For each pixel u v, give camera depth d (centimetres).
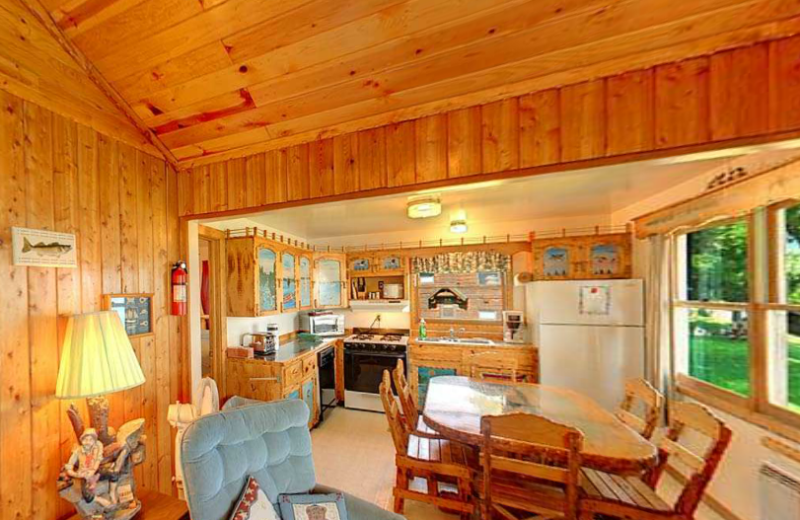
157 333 190
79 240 152
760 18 106
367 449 287
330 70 145
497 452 189
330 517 127
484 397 224
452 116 152
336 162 173
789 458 156
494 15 118
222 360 293
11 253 127
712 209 198
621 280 282
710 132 116
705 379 223
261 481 128
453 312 405
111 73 158
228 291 298
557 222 365
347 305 422
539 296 299
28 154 133
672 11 108
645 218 264
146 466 180
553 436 141
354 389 381
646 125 123
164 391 193
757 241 178
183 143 193
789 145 109
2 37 126
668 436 171
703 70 117
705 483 139
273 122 173
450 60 134
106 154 166
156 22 137
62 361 132
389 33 128
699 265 231
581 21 116
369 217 332
